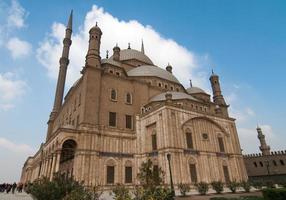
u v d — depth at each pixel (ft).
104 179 106.01
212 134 129.70
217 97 179.52
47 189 52.47
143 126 125.80
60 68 201.57
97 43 136.36
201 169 112.88
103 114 120.57
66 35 211.00
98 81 124.26
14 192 148.77
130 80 142.51
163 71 178.29
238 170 130.93
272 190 46.50
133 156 121.39
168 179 98.73
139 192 41.45
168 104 114.01
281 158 183.42
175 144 106.83
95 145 109.19
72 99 143.33
